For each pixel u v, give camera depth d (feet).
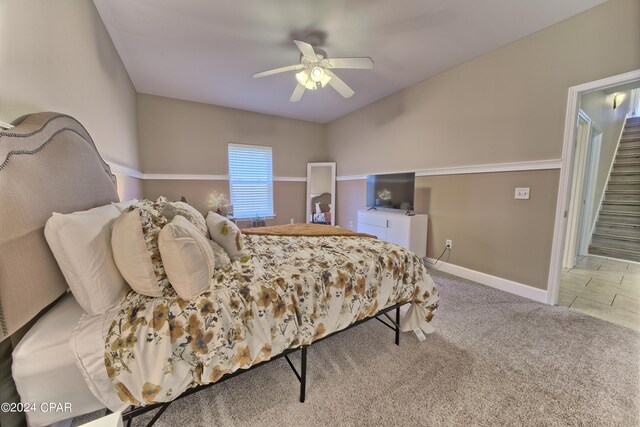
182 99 14.11
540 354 5.74
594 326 6.84
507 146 8.87
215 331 3.62
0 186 2.55
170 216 4.70
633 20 6.25
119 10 6.90
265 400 4.56
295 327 4.38
